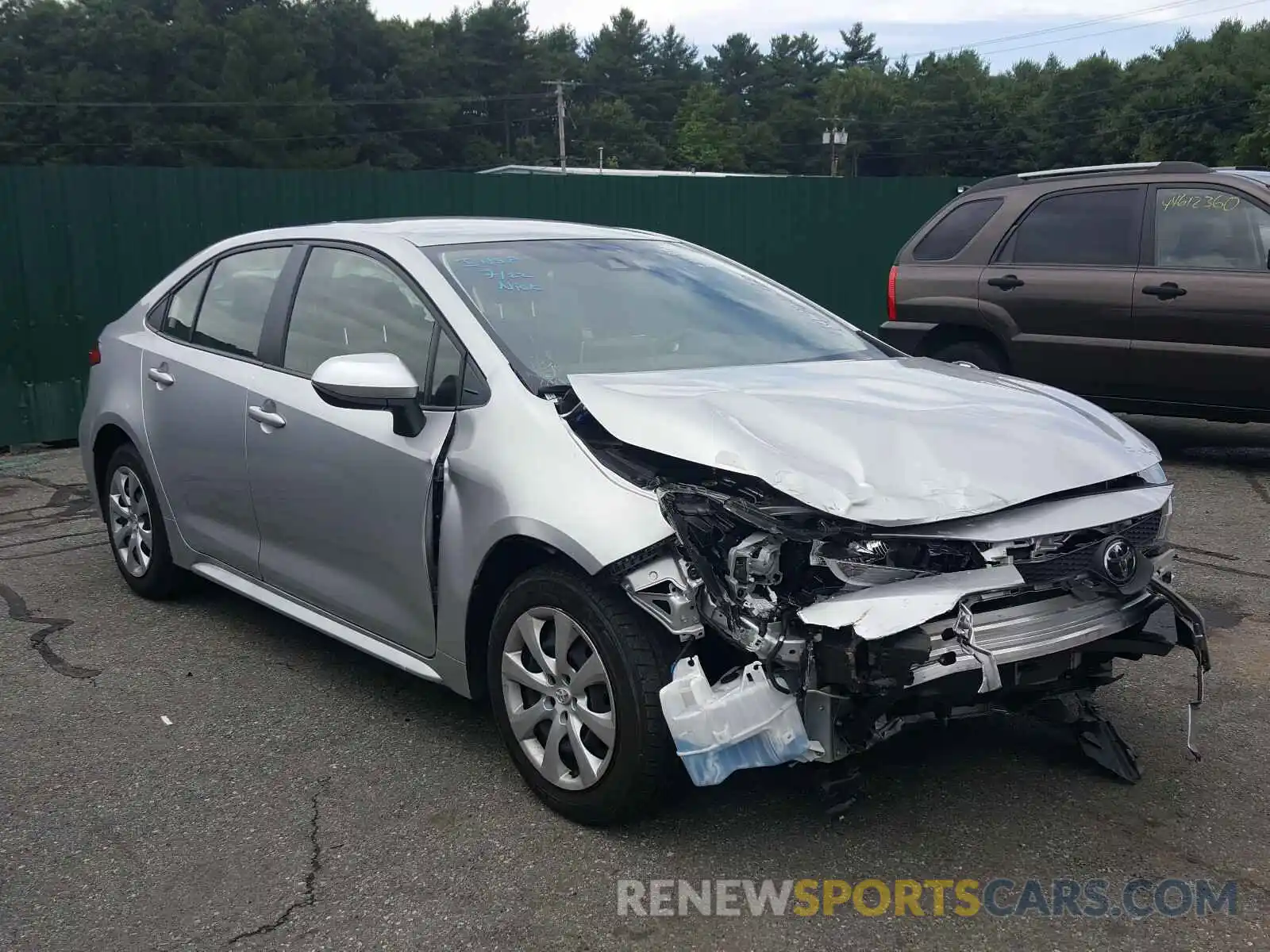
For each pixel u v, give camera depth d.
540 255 4.29
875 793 3.53
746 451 3.07
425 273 3.98
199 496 4.79
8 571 5.91
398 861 3.21
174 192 9.52
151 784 3.67
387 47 89.50
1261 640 4.75
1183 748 3.81
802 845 3.25
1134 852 3.21
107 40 71.00
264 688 4.41
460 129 91.69
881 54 148.62
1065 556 3.10
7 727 4.10
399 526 3.74
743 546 2.96
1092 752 3.64
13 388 8.90
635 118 122.31
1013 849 3.23
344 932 2.91
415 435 3.67
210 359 4.75
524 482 3.30
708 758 2.93
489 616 3.62
